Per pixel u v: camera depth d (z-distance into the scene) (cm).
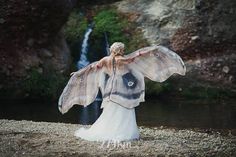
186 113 1712
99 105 1838
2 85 1808
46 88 1861
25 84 1836
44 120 1546
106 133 992
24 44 1883
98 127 1012
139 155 912
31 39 1897
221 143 1096
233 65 2028
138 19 2188
